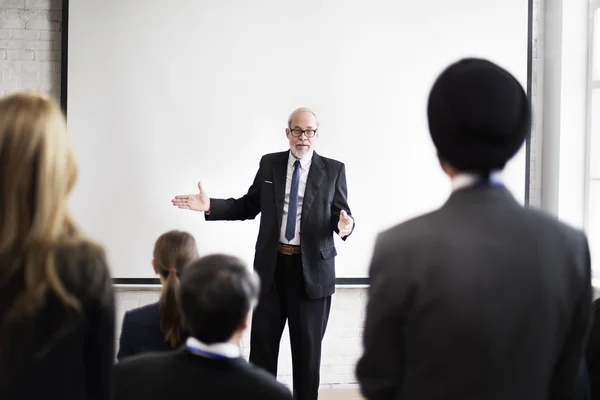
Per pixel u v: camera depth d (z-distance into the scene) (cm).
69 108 421
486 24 454
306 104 440
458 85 120
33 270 106
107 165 426
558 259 117
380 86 445
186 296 147
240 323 149
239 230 439
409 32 446
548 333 114
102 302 114
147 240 431
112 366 118
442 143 121
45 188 109
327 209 358
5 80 422
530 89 460
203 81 432
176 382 143
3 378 107
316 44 439
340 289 451
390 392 118
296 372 356
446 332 112
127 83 426
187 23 429
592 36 444
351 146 444
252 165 438
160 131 430
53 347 109
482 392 111
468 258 113
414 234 118
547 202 465
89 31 421
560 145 451
